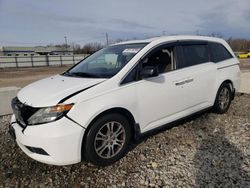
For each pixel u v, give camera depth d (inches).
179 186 106.0
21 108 118.9
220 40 198.8
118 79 126.6
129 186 108.1
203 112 193.5
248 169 117.0
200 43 177.3
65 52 2844.5
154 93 138.7
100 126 118.6
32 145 110.2
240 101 251.1
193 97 164.1
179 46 161.2
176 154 134.7
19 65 1401.3
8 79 700.0
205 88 172.9
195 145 145.3
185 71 157.8
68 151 110.6
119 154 128.6
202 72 168.7
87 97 114.6
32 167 127.0
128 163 127.3
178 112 156.5
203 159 128.2
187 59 163.5
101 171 121.2
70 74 153.2
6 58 1349.7
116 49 160.9
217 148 140.6
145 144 147.8
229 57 200.7
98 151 120.8
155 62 145.4
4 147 151.3
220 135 159.2
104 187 108.5
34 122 111.0
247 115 199.8
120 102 123.6
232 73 198.2
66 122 108.9
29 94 125.6
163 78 143.2
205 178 110.9
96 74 136.7
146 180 111.7
